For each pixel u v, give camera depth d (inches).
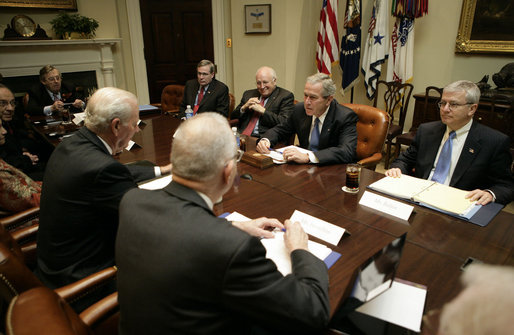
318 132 88.2
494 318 23.2
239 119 129.0
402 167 76.7
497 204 54.6
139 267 29.0
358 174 59.7
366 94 173.9
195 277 26.9
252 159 75.1
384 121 90.0
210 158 31.1
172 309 27.5
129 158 80.7
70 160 46.3
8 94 102.3
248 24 186.5
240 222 45.2
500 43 140.7
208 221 29.2
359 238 46.3
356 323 30.3
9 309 26.4
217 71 207.3
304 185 64.3
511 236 46.0
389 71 163.3
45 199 47.3
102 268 49.3
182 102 146.7
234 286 26.6
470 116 66.4
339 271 39.3
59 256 47.1
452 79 157.9
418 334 29.0
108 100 49.5
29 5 161.9
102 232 48.9
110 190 46.0
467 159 67.2
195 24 198.8
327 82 79.8
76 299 40.9
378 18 157.6
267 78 119.3
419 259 41.3
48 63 167.9
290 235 40.4
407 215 51.5
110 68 185.3
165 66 204.1
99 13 181.9
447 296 34.6
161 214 30.4
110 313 38.6
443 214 52.4
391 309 31.2
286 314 27.7
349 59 168.6
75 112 134.6
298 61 190.1
